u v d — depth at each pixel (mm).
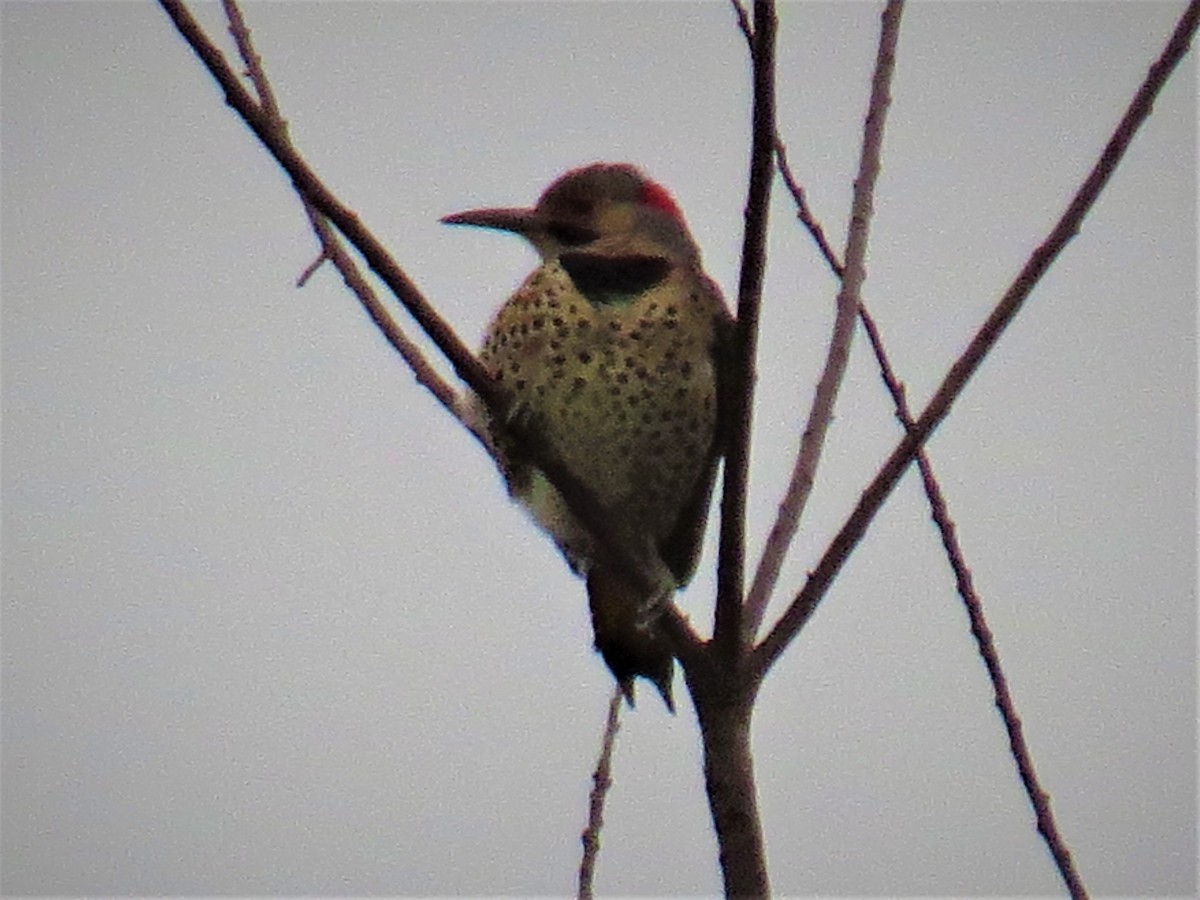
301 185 6566
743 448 6613
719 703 6723
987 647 6711
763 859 6578
